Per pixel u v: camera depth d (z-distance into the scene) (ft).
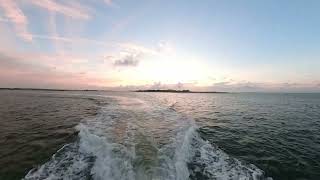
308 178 27.40
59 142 38.29
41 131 46.70
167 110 77.20
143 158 26.12
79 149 32.12
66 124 54.19
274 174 28.14
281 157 33.96
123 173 22.82
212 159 30.83
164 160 25.81
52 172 25.57
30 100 143.84
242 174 26.73
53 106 101.55
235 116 78.38
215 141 42.22
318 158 33.81
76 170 25.73
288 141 43.45
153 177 21.75
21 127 51.03
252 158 33.22
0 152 33.45
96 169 25.27
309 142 42.88
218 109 103.30
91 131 40.14
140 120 53.01
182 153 29.68
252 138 45.42
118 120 52.08
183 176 24.38
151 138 35.45
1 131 46.91
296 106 128.57
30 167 27.99
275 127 57.82
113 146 30.50
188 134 41.06
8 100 143.95
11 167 28.02
